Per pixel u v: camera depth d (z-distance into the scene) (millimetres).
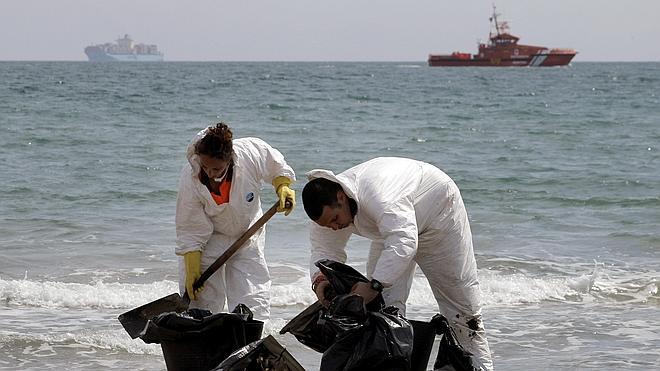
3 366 11203
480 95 81625
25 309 14023
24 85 88812
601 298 15227
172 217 21438
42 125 42531
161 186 25609
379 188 8188
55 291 14578
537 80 132125
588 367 11305
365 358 8109
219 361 8594
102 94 72312
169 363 8773
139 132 40250
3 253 17531
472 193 25562
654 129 45938
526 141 39969
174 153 32656
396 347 8133
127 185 25734
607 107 64312
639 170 30703
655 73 182500
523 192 25703
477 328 9203
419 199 8477
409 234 8047
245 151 9430
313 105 62219
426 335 8719
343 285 8422
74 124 43500
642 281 16062
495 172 29953
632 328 13320
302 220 20656
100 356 11680
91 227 20109
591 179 28406
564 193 25859
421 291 15023
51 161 30188
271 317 13516
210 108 56812
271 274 15977
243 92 80188
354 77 138875
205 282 9594
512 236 20031
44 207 22359
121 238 19047
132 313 9328
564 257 17984
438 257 8867
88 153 32375
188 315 8680
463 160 33312
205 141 8922
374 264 9133
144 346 12039
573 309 14555
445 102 68812
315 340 8820
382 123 48062
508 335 12898
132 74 145250
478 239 19656
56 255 17438
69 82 100562
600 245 19109
